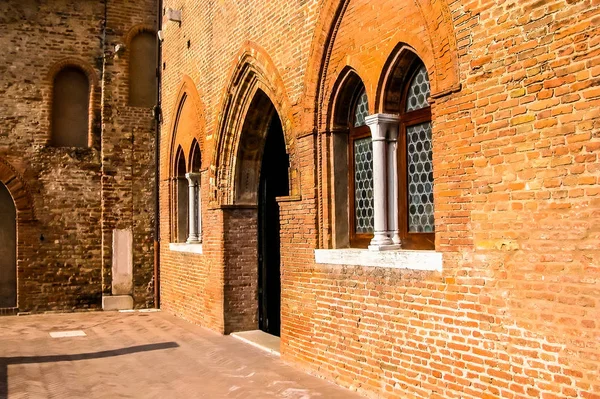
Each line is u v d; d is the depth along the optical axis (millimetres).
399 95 7934
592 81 5062
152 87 17875
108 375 9578
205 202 13609
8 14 16688
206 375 9375
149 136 17609
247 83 11797
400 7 7359
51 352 11422
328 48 8812
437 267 6652
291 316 9742
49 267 16625
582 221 5152
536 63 5531
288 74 9906
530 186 5598
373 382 7742
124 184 17281
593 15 5051
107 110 17219
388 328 7461
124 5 17625
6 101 16500
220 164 12844
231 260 12695
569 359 5242
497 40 5914
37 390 8766
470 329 6227
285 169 13898
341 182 9039
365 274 7922
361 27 8125
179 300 15461
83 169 17078
